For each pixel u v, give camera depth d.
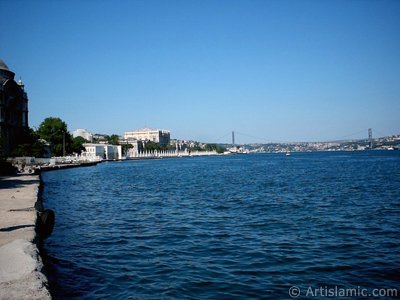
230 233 21.38
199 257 16.50
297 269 14.63
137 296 12.02
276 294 12.18
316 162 145.00
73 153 169.12
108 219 26.78
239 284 13.06
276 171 90.06
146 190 49.34
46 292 8.70
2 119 113.88
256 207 31.67
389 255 16.45
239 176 74.75
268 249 17.67
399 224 23.30
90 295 12.13
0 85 115.25
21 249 12.07
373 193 40.31
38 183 43.28
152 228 23.17
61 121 160.75
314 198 37.03
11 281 9.34
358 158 181.38
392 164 113.19
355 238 19.73
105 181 66.81
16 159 107.38
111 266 15.29
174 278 13.71
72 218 27.41
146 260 16.11
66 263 15.73
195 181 63.69
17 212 20.39
